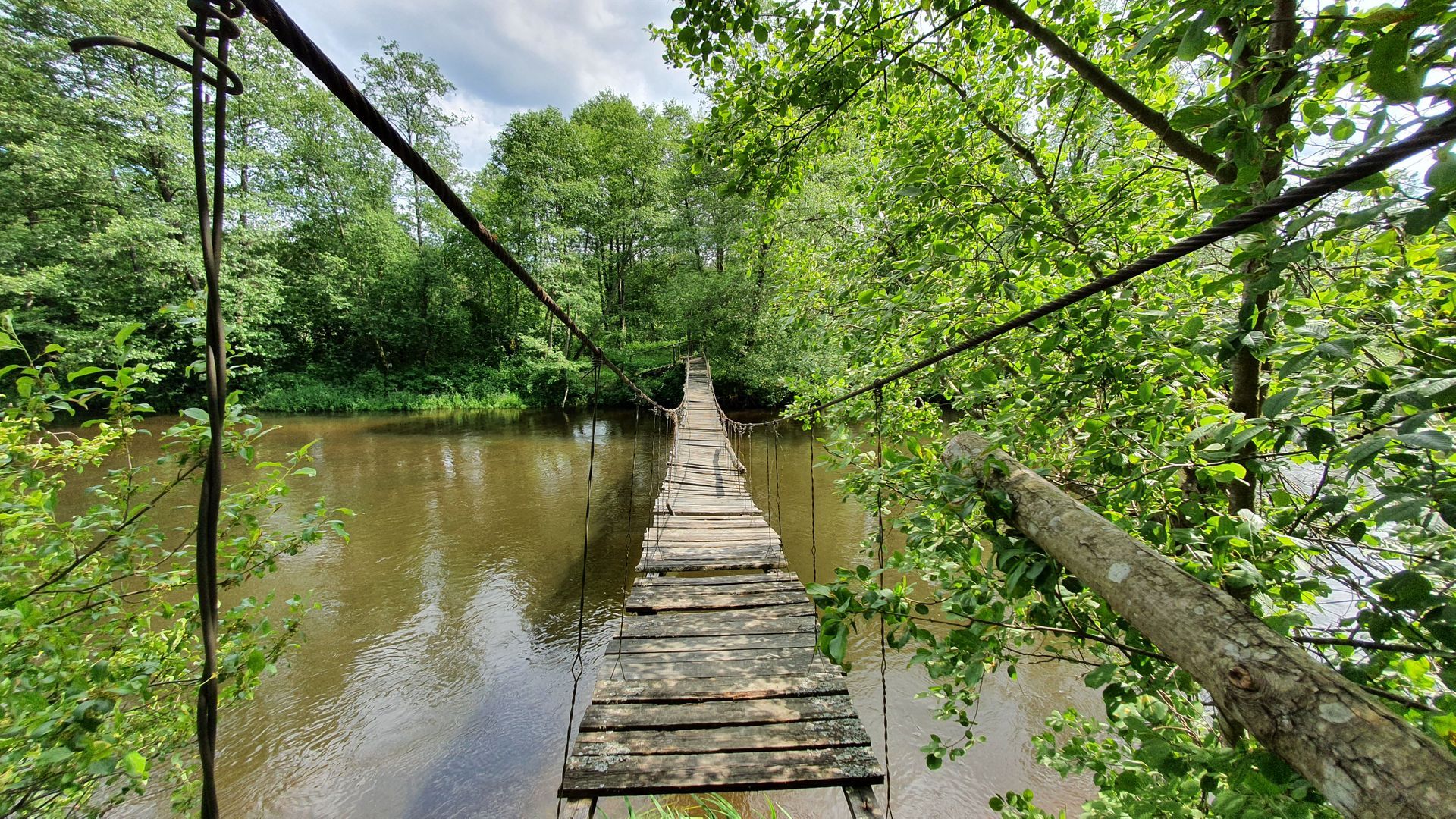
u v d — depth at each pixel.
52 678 1.48
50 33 10.39
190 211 11.91
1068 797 3.03
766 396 16.19
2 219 10.41
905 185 2.30
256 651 1.24
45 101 10.27
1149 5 1.97
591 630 4.62
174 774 1.92
